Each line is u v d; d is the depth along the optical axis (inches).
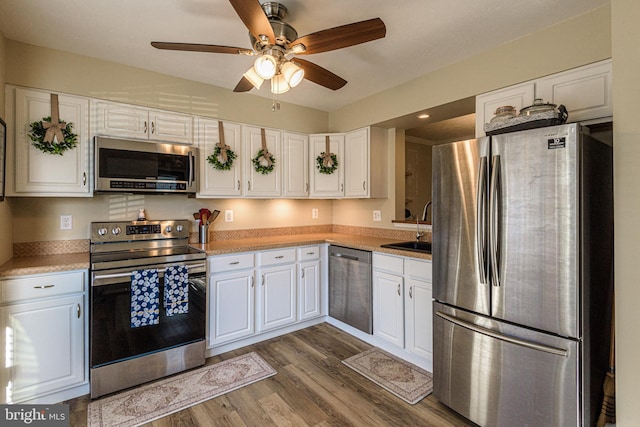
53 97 88.6
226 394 84.8
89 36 84.0
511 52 87.8
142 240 107.9
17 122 83.7
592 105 74.7
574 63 77.0
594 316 63.2
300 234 153.4
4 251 82.7
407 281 100.3
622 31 53.3
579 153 58.5
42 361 77.4
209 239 125.4
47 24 78.2
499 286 68.4
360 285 116.7
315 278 129.7
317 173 141.0
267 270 115.8
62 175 89.7
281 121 135.6
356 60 99.0
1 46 79.7
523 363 64.7
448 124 174.9
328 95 129.8
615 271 54.1
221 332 105.0
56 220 97.4
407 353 102.5
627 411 52.9
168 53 93.7
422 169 213.3
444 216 79.7
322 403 81.4
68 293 80.7
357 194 135.0
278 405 80.4
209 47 69.7
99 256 93.2
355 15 75.1
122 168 96.0
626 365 53.1
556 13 75.7
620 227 53.6
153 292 89.5
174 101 109.3
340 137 140.2
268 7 70.1
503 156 67.5
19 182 83.7
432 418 76.3
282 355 106.2
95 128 94.8
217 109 118.5
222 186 117.6
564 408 59.9
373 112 129.1
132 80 101.6
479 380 71.7
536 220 63.0
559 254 60.2
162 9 72.6
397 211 137.5
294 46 68.1
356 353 107.9
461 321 75.2
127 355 86.6
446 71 103.2
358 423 74.3
